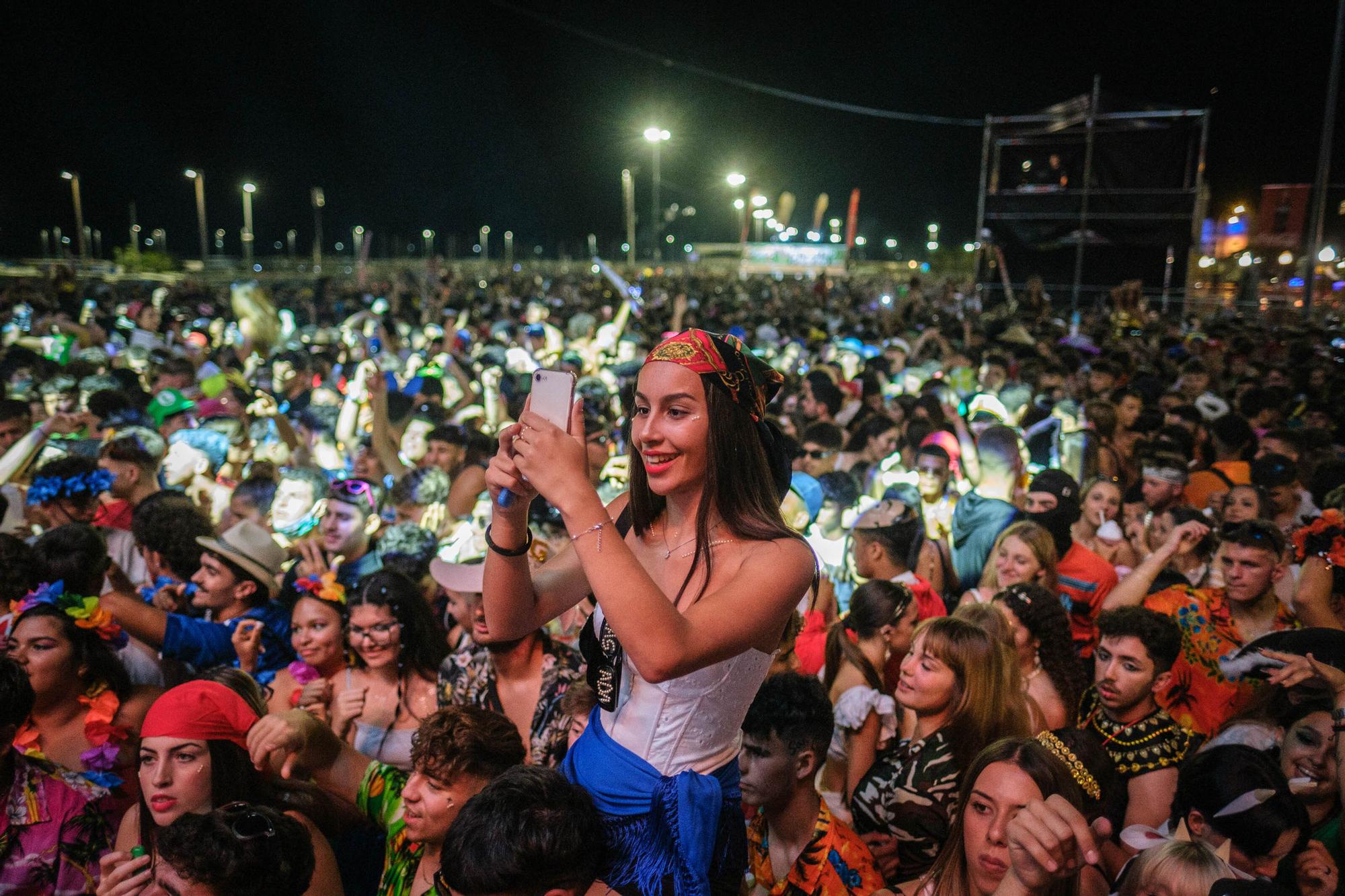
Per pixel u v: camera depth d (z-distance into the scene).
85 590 4.12
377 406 7.12
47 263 46.97
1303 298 25.64
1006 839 2.46
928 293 35.50
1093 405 8.25
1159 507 6.22
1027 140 25.34
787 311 27.86
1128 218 24.36
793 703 2.82
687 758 1.74
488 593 1.89
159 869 2.39
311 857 2.53
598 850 1.79
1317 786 3.03
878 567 4.98
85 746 3.52
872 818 3.28
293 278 48.75
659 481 1.74
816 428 7.10
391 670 3.99
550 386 1.67
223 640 4.34
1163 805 3.33
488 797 1.94
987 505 5.70
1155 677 3.44
